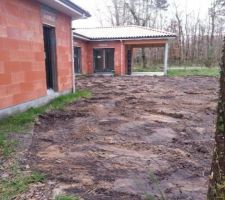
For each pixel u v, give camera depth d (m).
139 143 5.36
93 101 9.92
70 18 11.33
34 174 3.88
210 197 1.88
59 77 10.27
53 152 4.85
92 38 22.33
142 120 7.18
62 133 5.97
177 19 40.25
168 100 10.25
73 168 4.18
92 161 4.46
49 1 8.56
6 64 6.85
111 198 3.35
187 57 36.69
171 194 3.47
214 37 37.16
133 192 3.50
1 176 3.83
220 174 1.79
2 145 4.95
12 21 7.08
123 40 22.20
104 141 5.46
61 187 3.60
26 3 7.77
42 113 7.57
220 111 1.78
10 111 7.04
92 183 3.72
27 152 4.75
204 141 5.50
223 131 1.77
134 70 28.39
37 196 3.37
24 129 6.01
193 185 3.72
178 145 5.28
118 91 12.77
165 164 4.36
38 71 8.54
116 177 3.91
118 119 7.23
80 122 6.91
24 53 7.69
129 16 40.59
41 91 8.75
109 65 23.00
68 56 11.19
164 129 6.35
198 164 4.39
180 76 20.72
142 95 11.51
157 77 20.22
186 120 7.24
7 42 6.88
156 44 22.84
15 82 7.25
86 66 22.89
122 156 4.68
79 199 3.27
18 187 3.53
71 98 10.18
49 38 9.87
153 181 3.77
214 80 17.64
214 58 33.34
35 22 8.32
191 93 12.03
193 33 38.66
